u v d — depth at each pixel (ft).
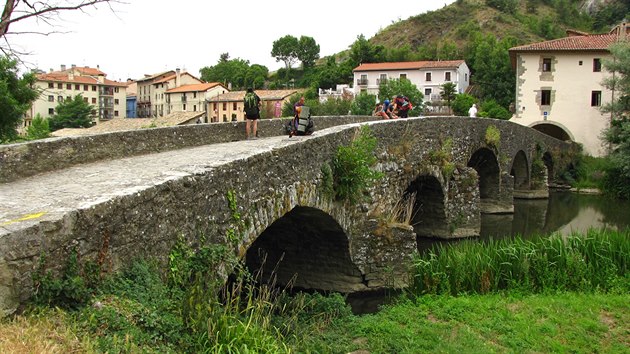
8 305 15.02
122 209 19.25
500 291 37.76
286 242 45.70
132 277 19.26
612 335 30.07
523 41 344.28
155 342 17.24
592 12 371.15
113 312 16.93
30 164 30.37
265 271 47.34
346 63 285.43
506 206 93.50
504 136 93.15
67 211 17.10
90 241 17.79
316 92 260.21
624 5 348.79
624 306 34.19
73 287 16.47
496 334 30.17
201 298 20.49
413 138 57.00
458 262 38.75
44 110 282.15
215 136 53.31
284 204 32.24
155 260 20.92
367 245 45.14
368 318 33.81
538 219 88.17
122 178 28.02
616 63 120.98
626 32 152.46
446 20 400.88
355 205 43.80
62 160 33.30
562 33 355.36
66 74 304.30
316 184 37.06
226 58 403.75
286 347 22.41
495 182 93.40
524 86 153.58
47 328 15.12
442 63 251.19
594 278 38.58
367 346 29.17
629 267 39.81
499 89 230.68
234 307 23.94
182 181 22.84
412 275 39.60
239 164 27.43
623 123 115.44
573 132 149.48
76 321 16.15
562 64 149.69
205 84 273.33
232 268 25.09
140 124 171.73
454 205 69.77
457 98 209.15
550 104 151.33
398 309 34.88
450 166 66.18
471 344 28.40
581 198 115.96
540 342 28.86
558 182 133.18
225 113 245.45
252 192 28.63
